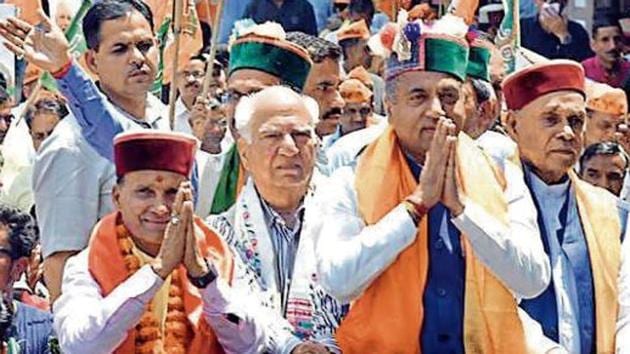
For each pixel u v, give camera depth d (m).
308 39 7.88
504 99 7.07
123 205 6.12
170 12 8.85
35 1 8.55
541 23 11.94
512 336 6.17
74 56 7.54
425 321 6.14
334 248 6.10
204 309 6.03
